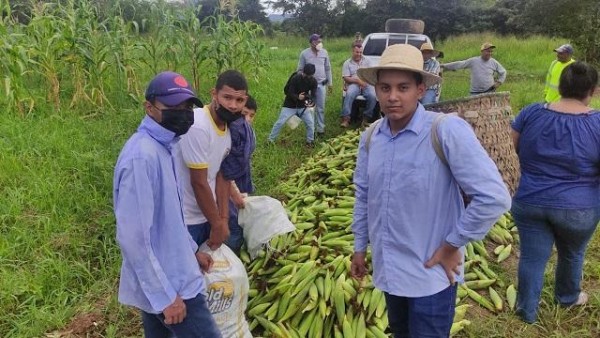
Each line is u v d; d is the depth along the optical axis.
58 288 4.04
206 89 10.72
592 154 3.24
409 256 2.29
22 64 7.58
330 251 4.04
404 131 2.23
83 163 6.02
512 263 4.56
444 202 2.24
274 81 12.34
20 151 6.25
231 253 3.20
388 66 2.12
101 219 5.01
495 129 5.32
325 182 5.64
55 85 8.26
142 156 2.20
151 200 2.22
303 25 40.62
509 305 3.91
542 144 3.35
